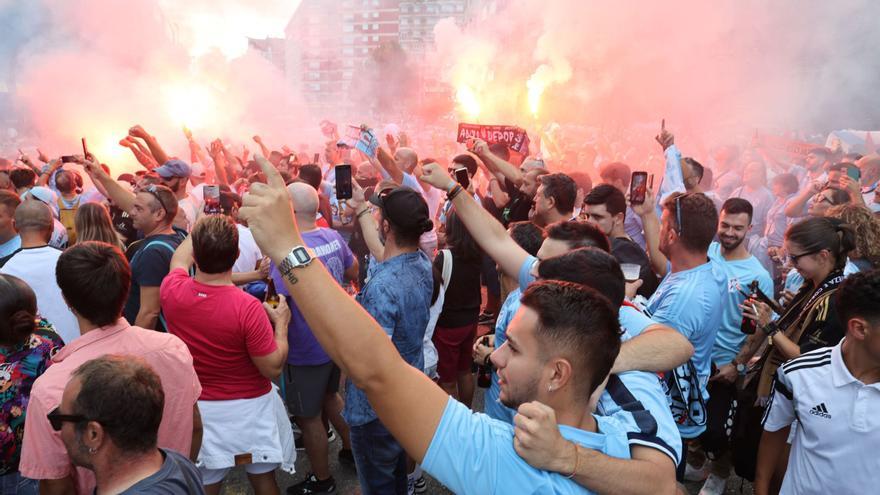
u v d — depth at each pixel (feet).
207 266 9.17
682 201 9.65
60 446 6.57
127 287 7.59
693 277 9.56
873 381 6.25
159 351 7.63
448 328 13.94
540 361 4.02
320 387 11.62
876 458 6.23
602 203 12.20
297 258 3.62
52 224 11.89
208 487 10.04
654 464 4.22
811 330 9.20
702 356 9.66
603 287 5.94
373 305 9.66
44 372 7.38
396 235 9.92
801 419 6.80
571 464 3.71
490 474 3.73
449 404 3.90
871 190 20.02
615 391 5.31
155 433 5.46
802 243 9.34
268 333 9.55
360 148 16.34
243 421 9.72
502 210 19.84
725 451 10.79
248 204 3.67
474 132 23.77
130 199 14.58
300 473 12.89
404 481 10.69
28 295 7.67
